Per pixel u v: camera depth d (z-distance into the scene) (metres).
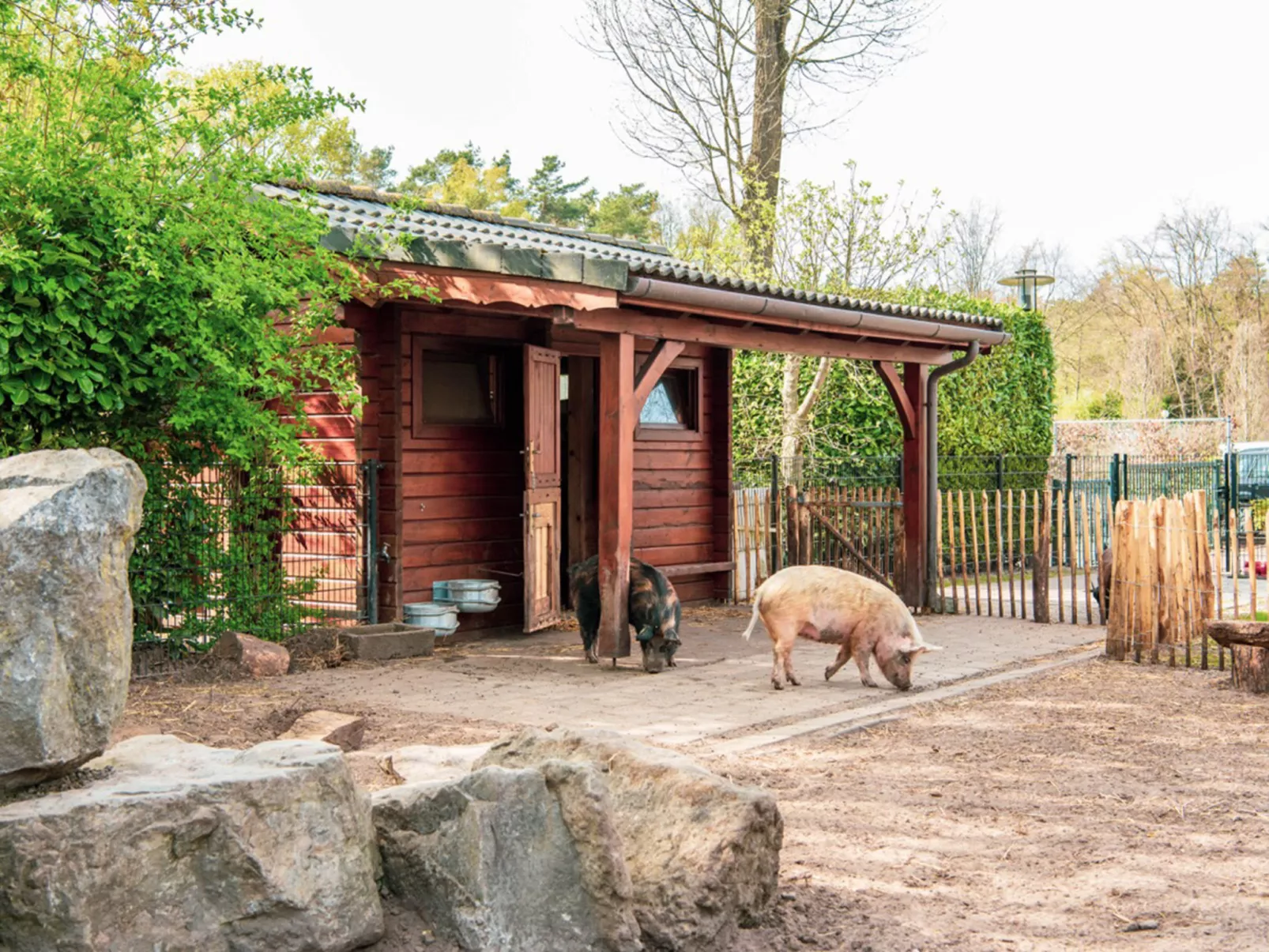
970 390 21.62
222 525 10.83
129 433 9.98
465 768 6.20
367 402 11.93
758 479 20.58
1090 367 58.47
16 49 9.27
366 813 4.20
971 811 6.34
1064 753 7.74
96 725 3.87
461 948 4.08
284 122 10.14
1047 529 14.62
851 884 5.18
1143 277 54.88
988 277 59.38
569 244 16.52
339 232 10.52
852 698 9.72
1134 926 4.67
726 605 16.30
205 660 10.50
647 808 4.67
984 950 4.46
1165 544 11.47
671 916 4.35
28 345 9.03
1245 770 7.25
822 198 20.80
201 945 3.67
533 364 12.98
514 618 13.94
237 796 3.77
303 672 10.74
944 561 19.27
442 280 10.88
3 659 3.65
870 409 20.91
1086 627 14.24
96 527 3.88
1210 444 32.47
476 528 13.52
